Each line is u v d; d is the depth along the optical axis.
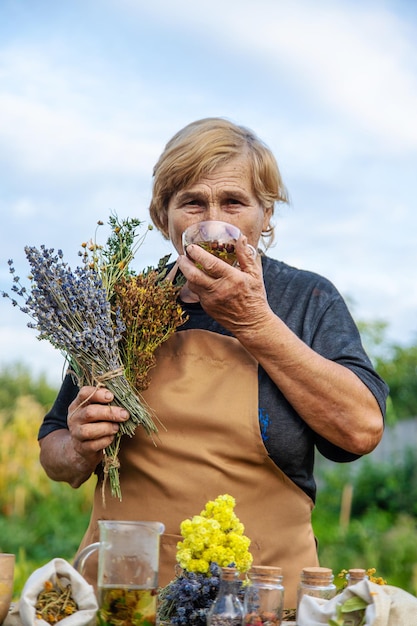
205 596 1.64
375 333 9.63
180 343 2.22
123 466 2.18
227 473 2.11
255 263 2.06
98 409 2.04
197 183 2.18
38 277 2.04
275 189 2.26
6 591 1.62
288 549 2.12
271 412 2.14
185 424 2.14
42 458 2.33
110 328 2.04
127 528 1.50
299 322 2.26
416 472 8.54
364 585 1.51
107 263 2.17
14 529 7.06
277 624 1.51
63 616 1.54
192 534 1.66
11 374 9.23
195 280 2.02
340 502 8.34
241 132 2.25
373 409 2.14
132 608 1.47
